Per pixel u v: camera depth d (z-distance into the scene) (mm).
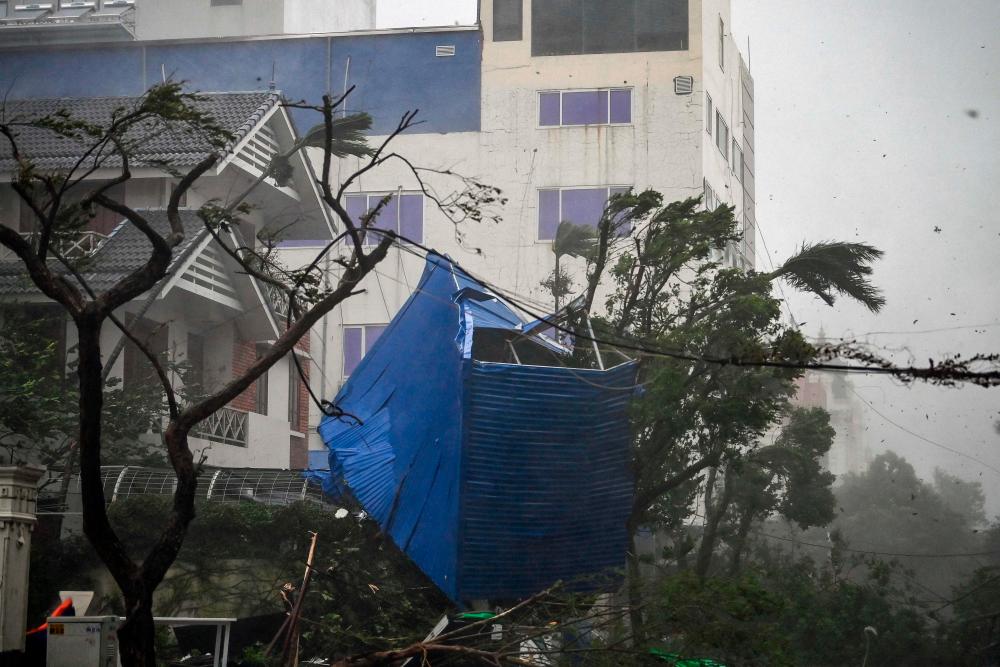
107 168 22203
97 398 11125
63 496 17531
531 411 15852
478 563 15734
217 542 16844
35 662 12797
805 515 21250
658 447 16703
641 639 13352
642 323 18500
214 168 22578
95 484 10992
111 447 19453
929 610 22500
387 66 35656
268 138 25109
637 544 24312
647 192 18375
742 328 16875
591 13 35906
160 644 15367
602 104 35375
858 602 20047
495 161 35031
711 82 36781
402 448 17484
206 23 40938
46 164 22125
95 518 10961
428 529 16203
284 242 33625
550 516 16062
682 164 34938
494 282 34188
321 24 43719
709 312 17672
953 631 20984
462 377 15633
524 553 15977
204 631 14828
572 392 16000
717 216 18062
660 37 35750
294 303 12805
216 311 22812
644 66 35531
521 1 36062
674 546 20734
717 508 22438
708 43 36656
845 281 18312
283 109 24891
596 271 18312
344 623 16234
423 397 17531
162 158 22438
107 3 37844
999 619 21109
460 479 15617
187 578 16609
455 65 35562
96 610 16328
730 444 17797
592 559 16375
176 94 12570
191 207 23516
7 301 19594
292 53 35844
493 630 14125
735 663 13703
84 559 16672
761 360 12125
